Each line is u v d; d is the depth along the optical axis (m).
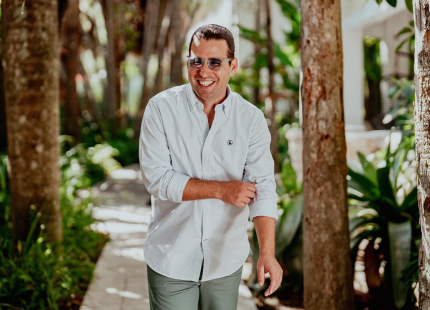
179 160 1.93
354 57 7.88
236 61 1.93
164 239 1.96
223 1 14.93
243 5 13.30
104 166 10.53
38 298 3.34
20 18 3.67
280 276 1.79
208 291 2.02
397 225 3.26
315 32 2.61
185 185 1.84
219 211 1.93
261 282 1.80
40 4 3.71
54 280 3.54
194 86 1.87
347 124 7.90
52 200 3.96
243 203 1.82
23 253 3.70
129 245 5.06
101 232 5.62
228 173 1.95
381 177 3.41
